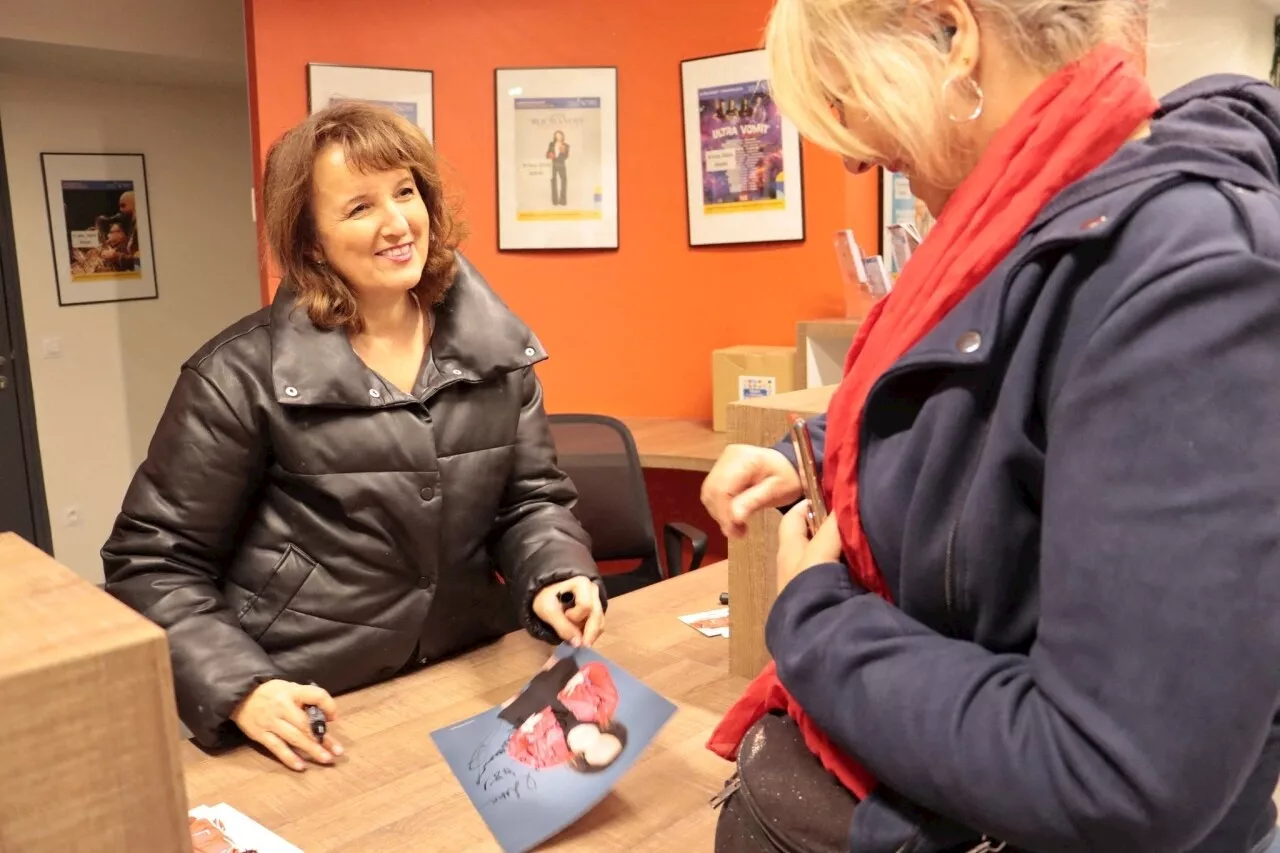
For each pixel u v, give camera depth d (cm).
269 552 147
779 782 73
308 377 140
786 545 78
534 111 346
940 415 61
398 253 141
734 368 322
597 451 272
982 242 62
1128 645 48
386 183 139
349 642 147
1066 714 51
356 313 145
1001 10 61
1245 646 46
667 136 345
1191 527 47
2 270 476
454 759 118
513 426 161
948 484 61
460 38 339
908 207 322
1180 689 47
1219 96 63
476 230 352
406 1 332
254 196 332
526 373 171
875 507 65
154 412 539
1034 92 62
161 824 42
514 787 111
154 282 532
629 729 114
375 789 117
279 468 145
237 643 134
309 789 117
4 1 391
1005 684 56
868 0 63
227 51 453
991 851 60
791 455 96
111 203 512
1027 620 59
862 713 60
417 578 151
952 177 69
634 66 342
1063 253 56
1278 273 48
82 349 510
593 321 359
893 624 62
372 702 142
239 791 117
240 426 140
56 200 494
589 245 353
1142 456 49
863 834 65
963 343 59
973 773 54
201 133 541
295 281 145
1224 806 48
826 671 62
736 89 328
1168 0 68
